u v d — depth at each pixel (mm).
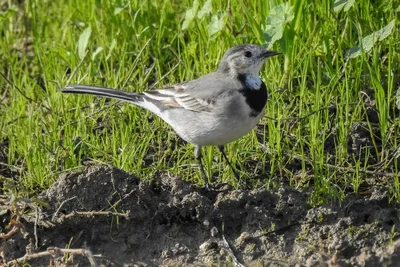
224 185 12812
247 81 12320
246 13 14320
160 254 12148
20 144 13859
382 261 11453
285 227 12086
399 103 12672
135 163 13375
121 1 15750
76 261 12078
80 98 14789
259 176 13047
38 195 12836
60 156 13609
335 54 14320
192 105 12383
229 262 11867
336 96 13969
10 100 15125
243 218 12266
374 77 13164
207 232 12250
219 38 14742
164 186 12602
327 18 14461
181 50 15562
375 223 11859
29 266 11969
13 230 12203
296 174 12977
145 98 13133
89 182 12453
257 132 13812
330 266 11344
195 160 13320
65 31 16250
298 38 14227
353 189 12594
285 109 13750
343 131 13133
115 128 13859
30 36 16844
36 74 16000
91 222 12367
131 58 15555
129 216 12289
